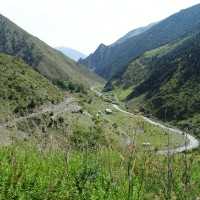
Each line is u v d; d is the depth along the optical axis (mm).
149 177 25438
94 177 25219
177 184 23156
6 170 25641
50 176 26109
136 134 20844
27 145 30609
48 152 29547
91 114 175250
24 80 175750
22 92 159375
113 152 26188
